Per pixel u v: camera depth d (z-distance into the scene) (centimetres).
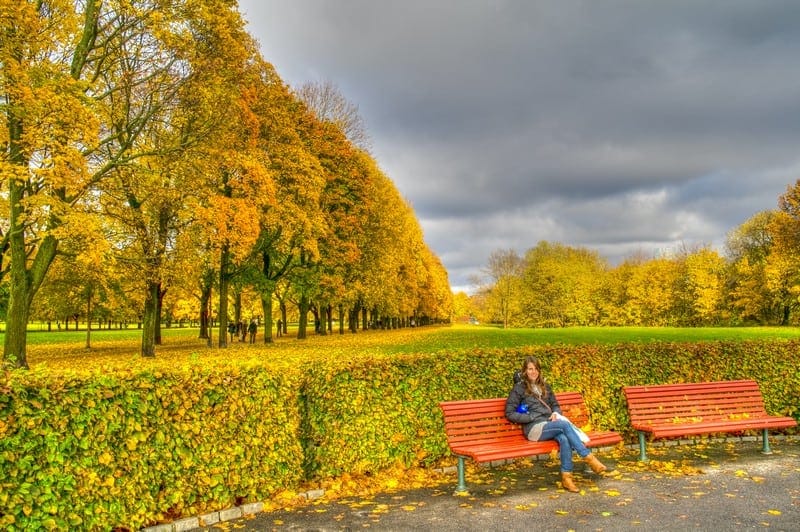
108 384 567
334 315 10906
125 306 3700
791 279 5094
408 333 5219
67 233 1619
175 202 2278
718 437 1012
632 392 881
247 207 2450
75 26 1681
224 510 627
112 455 562
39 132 1495
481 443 741
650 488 701
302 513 635
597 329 5256
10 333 1786
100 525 545
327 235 3516
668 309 6519
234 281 3316
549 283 7388
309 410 750
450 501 667
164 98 1997
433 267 8275
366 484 744
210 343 3316
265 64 2958
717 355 1065
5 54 1438
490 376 905
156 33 1795
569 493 689
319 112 3959
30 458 505
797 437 1019
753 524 564
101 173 1827
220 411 651
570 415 822
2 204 1805
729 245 6788
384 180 4638
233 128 2436
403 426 812
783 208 5169
